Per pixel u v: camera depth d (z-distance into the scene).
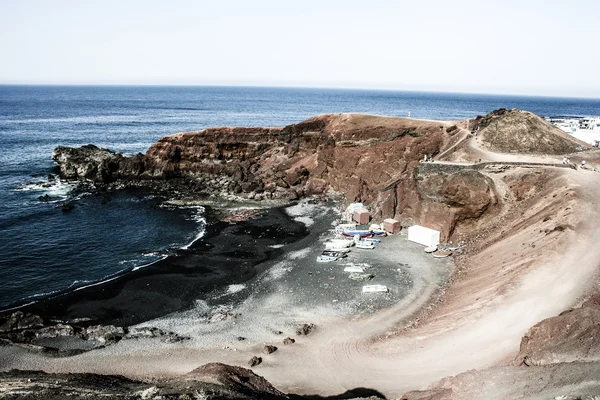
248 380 32.31
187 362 39.91
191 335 44.97
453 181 68.38
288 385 36.22
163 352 41.69
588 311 29.81
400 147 94.00
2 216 83.06
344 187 98.69
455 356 36.94
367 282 56.12
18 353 40.81
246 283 57.06
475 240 64.62
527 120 89.00
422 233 68.06
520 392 24.53
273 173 110.06
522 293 42.41
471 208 67.25
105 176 110.38
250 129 121.56
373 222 79.38
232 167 113.06
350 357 40.16
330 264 62.16
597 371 24.55
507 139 85.88
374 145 99.50
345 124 111.31
